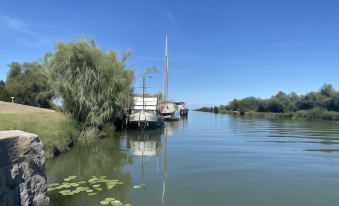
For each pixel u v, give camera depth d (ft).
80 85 61.98
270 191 25.48
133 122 79.05
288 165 36.50
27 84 146.51
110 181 27.89
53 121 53.21
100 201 22.17
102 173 31.55
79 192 24.39
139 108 90.89
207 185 27.09
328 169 34.40
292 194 24.72
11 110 72.43
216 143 57.52
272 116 232.73
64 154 43.39
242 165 36.17
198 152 46.09
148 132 79.30
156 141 60.23
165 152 45.96
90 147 50.75
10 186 15.48
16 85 148.97
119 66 72.95
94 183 27.32
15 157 16.08
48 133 42.86
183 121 148.77
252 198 23.59
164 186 26.58
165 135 72.69
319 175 31.40
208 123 130.31
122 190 25.13
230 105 347.77
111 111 65.26
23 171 16.85
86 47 64.64
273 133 81.00
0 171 14.64
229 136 71.56
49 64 65.26
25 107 86.33
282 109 268.00
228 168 34.42
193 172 32.19
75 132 55.83
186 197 23.57
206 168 34.30
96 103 62.95
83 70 63.67
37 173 18.49
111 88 65.72
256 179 29.45
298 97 263.49
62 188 25.59
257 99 307.58
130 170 33.06
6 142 15.24
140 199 22.89
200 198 23.40
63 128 50.49
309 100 246.68
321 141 62.34
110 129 68.64
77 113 63.72
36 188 18.30
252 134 77.46
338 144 57.21
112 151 46.73
